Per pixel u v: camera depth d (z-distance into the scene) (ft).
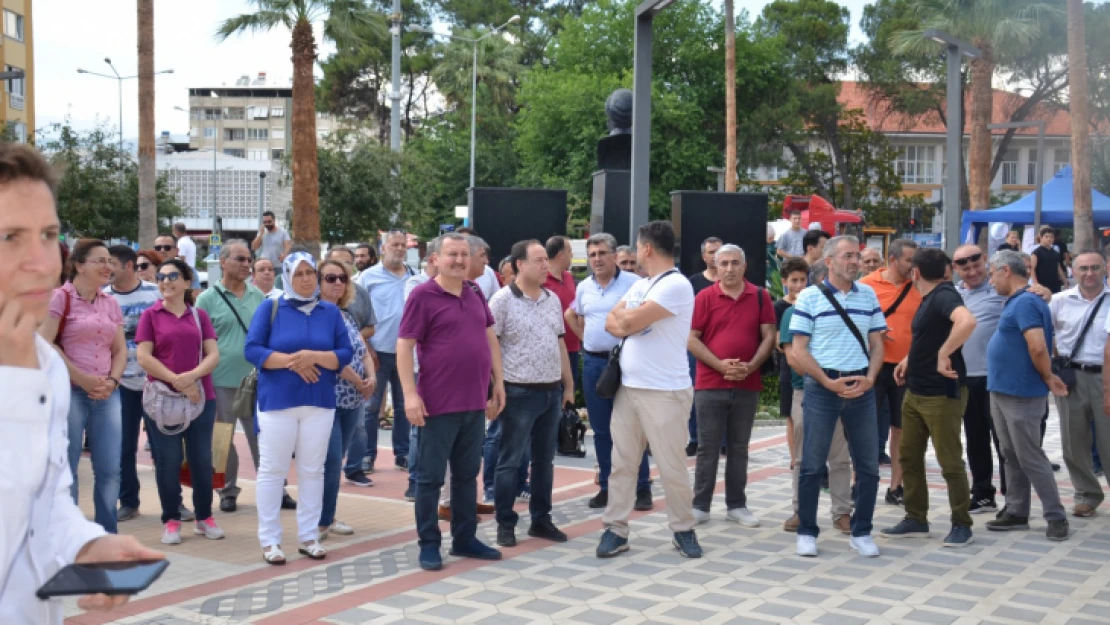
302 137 79.51
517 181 172.76
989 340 26.43
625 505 22.16
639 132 34.22
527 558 21.97
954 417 22.68
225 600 18.84
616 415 22.26
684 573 20.62
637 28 33.94
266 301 22.06
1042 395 23.45
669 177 147.84
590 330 26.84
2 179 6.18
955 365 23.07
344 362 22.06
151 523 25.52
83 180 94.79
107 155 96.89
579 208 147.13
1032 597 18.89
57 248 6.49
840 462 24.30
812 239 38.50
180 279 23.04
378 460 34.14
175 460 23.30
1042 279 53.88
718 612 18.01
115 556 6.59
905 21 162.61
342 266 25.30
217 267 60.29
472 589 19.57
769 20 176.65
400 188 106.52
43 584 5.99
